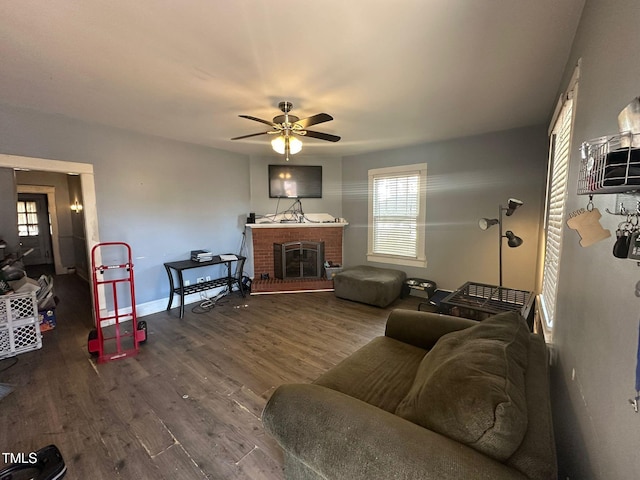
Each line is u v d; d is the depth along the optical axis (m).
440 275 4.48
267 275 5.23
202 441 1.80
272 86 2.38
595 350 0.99
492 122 3.38
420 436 0.96
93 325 3.55
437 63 2.02
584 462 1.02
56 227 6.38
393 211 4.93
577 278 1.31
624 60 0.87
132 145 3.70
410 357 1.94
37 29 1.63
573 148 1.58
